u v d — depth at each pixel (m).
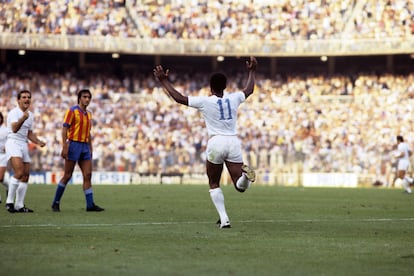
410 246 21.02
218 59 95.12
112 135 89.00
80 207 36.56
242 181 24.55
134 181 79.19
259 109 93.50
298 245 21.03
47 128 88.44
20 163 32.84
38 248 19.86
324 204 41.31
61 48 91.31
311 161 78.56
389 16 95.62
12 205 33.25
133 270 16.33
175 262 17.59
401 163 58.59
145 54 96.62
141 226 26.38
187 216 31.36
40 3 93.50
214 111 25.20
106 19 94.75
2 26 91.56
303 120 91.69
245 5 98.75
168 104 94.25
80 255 18.59
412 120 91.12
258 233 24.20
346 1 98.06
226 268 16.78
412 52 91.62
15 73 95.62
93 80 97.19
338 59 99.88
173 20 96.38
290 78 98.69
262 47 94.25
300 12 97.69
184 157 80.12
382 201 45.31
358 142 89.38
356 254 19.27
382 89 95.88
